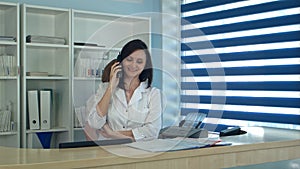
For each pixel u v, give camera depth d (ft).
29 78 11.48
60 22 12.41
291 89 10.39
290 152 6.33
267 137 6.75
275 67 10.80
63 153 4.83
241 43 11.91
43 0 12.39
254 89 11.45
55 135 12.36
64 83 12.18
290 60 10.48
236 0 12.14
